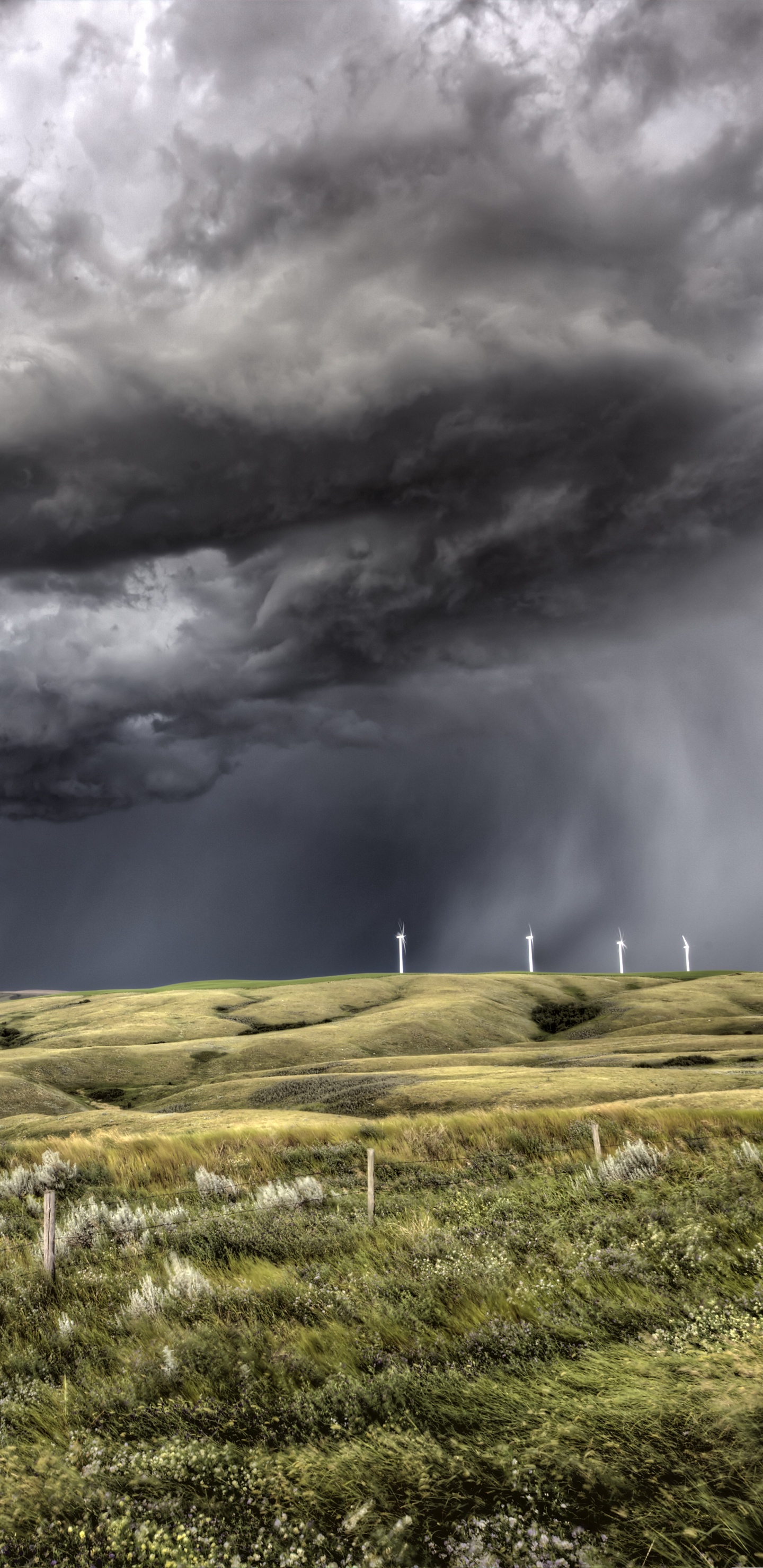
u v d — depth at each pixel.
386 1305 8.86
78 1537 5.20
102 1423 6.99
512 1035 115.25
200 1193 18.30
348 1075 64.00
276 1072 81.50
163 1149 24.39
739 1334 7.48
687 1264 9.62
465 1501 5.33
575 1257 10.02
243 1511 5.46
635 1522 4.86
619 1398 6.34
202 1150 24.86
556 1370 7.06
